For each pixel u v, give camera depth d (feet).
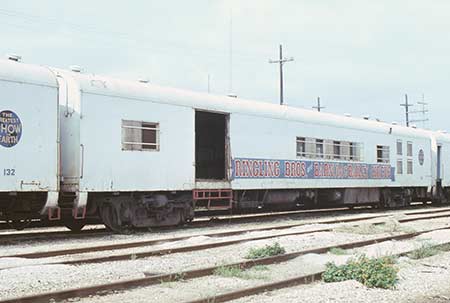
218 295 24.02
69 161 48.24
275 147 68.54
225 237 48.78
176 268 32.86
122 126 51.57
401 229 55.77
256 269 32.32
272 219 69.87
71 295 24.03
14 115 43.50
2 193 43.86
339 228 55.11
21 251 38.86
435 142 103.76
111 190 50.26
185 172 57.26
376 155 87.35
